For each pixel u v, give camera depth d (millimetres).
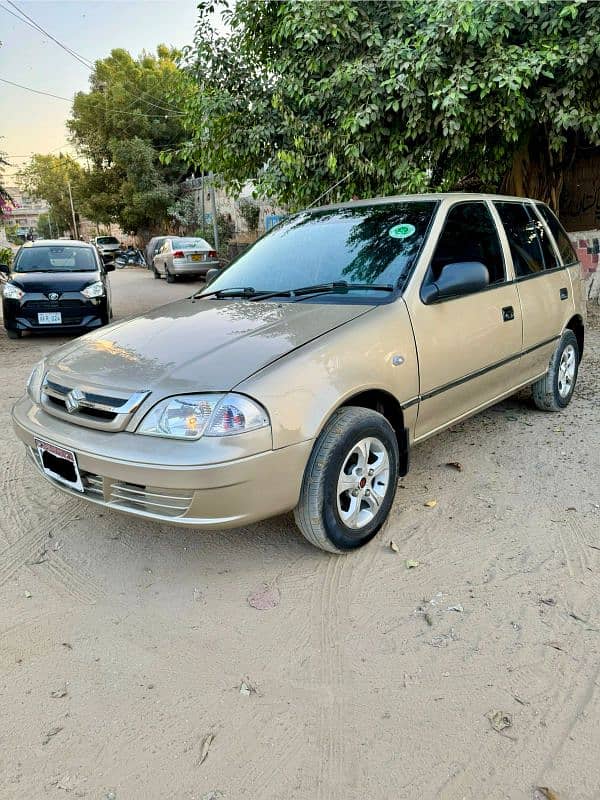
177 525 2564
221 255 22984
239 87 8797
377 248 3531
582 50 6699
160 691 2213
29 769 1908
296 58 7973
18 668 2342
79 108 33219
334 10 7172
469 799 1754
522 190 9711
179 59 8898
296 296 3416
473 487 3699
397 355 3053
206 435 2457
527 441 4375
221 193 25266
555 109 7324
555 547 3025
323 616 2588
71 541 3258
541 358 4477
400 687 2184
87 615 2650
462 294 3344
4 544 3244
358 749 1937
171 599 2744
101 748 1978
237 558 3043
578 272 5047
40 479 4039
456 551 3031
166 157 9734
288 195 8930
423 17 7438
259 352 2723
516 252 4211
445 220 3604
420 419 3311
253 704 2139
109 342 3172
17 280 9156
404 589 2748
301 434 2596
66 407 2855
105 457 2590
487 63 6867
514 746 1923
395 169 7852
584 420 4746
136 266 32031
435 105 6895
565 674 2209
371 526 3045
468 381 3617
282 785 1824
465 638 2418
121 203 33250
